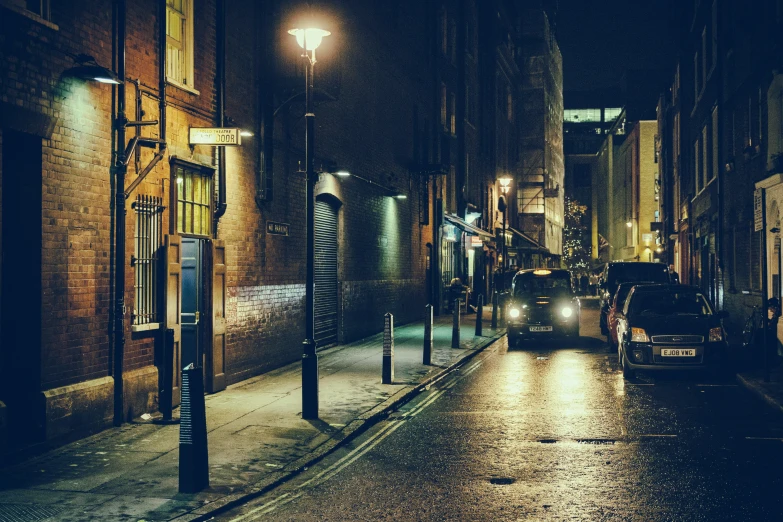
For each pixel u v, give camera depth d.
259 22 14.27
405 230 27.22
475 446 8.60
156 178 10.66
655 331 13.84
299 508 6.36
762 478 7.11
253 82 14.10
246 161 13.80
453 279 34.44
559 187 78.44
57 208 8.52
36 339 8.24
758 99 20.83
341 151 19.61
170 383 9.89
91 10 9.14
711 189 28.75
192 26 11.78
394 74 25.48
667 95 46.69
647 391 12.62
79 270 8.94
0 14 7.57
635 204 82.75
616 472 7.38
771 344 15.66
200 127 11.47
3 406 7.66
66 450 8.30
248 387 12.75
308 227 10.27
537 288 21.23
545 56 66.31
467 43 39.19
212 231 12.39
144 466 7.60
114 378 9.58
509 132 54.81
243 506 6.45
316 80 15.12
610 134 106.81
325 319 18.91
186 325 12.03
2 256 8.00
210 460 7.85
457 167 36.75
